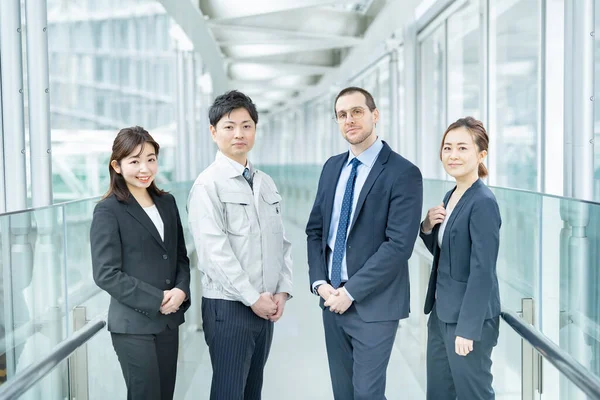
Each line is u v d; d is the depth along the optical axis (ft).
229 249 8.29
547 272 7.79
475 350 7.75
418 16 24.56
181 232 8.95
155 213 8.43
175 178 30.96
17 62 10.66
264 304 8.39
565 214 7.25
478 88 18.75
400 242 8.21
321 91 54.70
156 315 7.97
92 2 17.81
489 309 7.73
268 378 14.34
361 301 8.48
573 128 10.30
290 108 75.51
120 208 7.96
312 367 15.06
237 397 8.57
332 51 42.70
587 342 6.76
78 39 16.63
